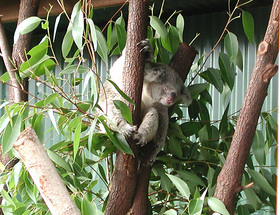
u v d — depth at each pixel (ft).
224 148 10.34
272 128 9.88
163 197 10.86
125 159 7.97
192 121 10.72
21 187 9.34
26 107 8.81
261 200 9.95
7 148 7.91
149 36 10.91
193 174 9.39
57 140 16.33
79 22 7.32
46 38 8.32
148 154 9.13
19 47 10.50
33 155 6.20
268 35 7.63
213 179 9.26
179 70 10.05
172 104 9.60
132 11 8.14
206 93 10.91
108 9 14.74
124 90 8.04
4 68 18.28
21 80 10.05
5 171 9.34
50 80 8.93
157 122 9.10
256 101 7.61
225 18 14.24
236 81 13.92
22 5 11.07
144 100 10.06
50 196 6.13
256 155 9.22
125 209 7.97
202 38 14.61
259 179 8.86
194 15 14.85
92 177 11.19
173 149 9.83
